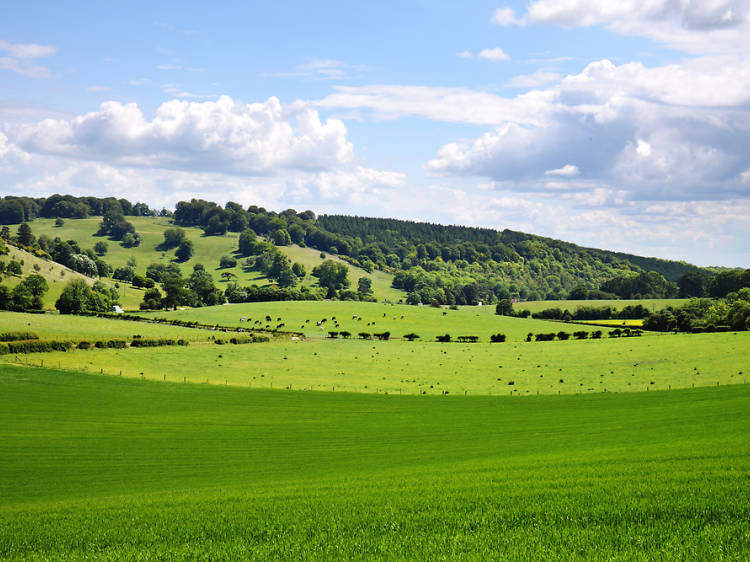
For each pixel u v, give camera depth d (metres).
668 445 31.28
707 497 15.15
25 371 71.44
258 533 14.80
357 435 47.31
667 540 11.74
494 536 12.80
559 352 107.62
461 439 44.00
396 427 51.03
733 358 84.94
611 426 45.44
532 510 15.02
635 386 72.56
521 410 59.41
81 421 52.47
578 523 13.55
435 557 11.48
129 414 56.75
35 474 34.75
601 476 21.09
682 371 79.88
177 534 15.39
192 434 47.97
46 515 21.16
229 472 34.38
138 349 97.81
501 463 29.72
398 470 30.59
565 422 50.09
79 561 13.06
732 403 52.91
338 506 18.05
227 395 69.62
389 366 97.06
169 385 73.31
